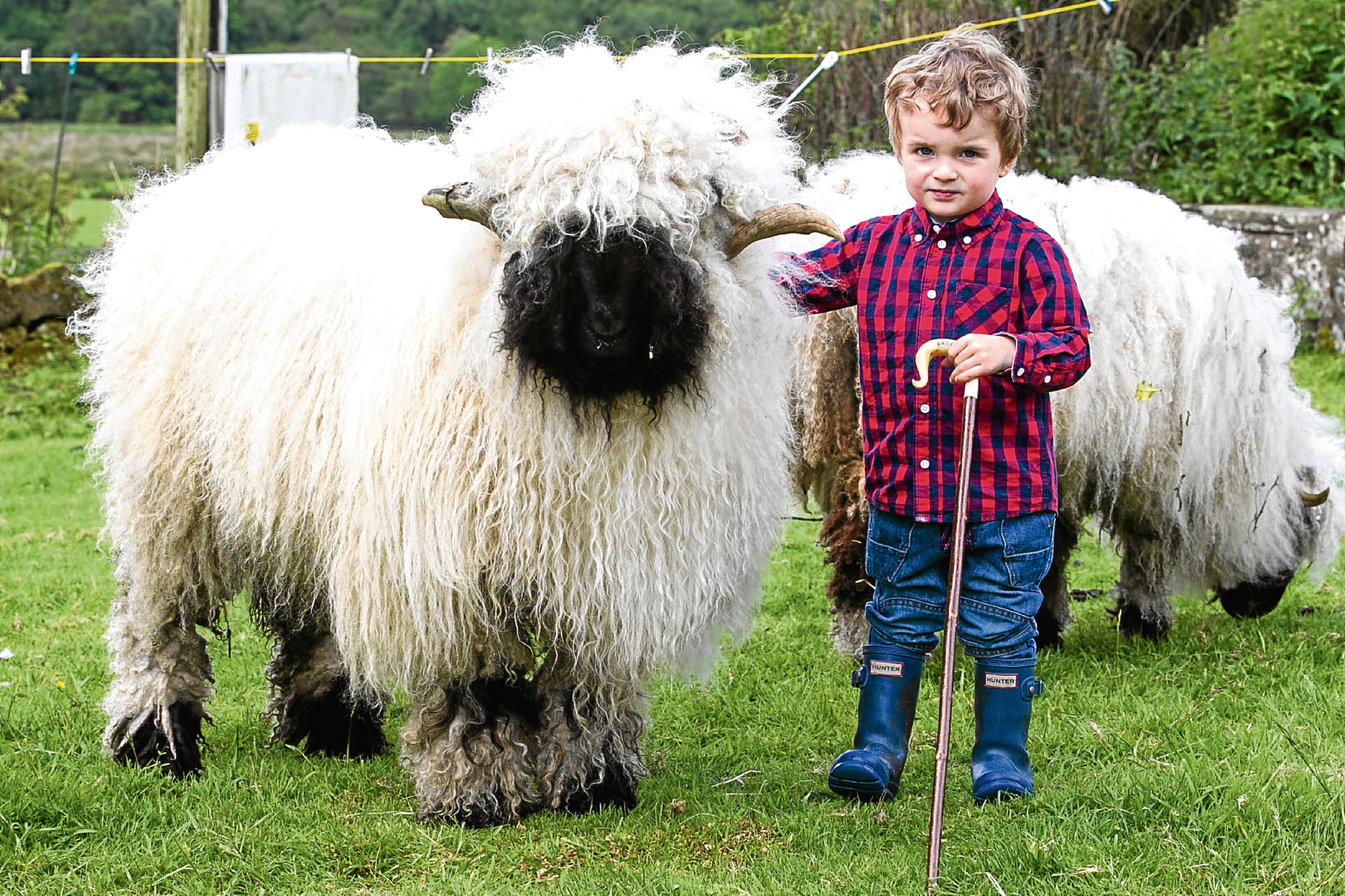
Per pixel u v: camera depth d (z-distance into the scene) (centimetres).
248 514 398
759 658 573
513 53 384
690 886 327
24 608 668
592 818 379
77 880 344
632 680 384
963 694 490
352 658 386
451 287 352
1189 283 517
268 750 461
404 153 427
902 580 384
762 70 1237
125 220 466
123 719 431
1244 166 1254
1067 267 362
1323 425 593
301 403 381
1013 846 330
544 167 329
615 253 319
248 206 422
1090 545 748
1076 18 1241
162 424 412
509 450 351
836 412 507
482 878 344
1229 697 460
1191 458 526
